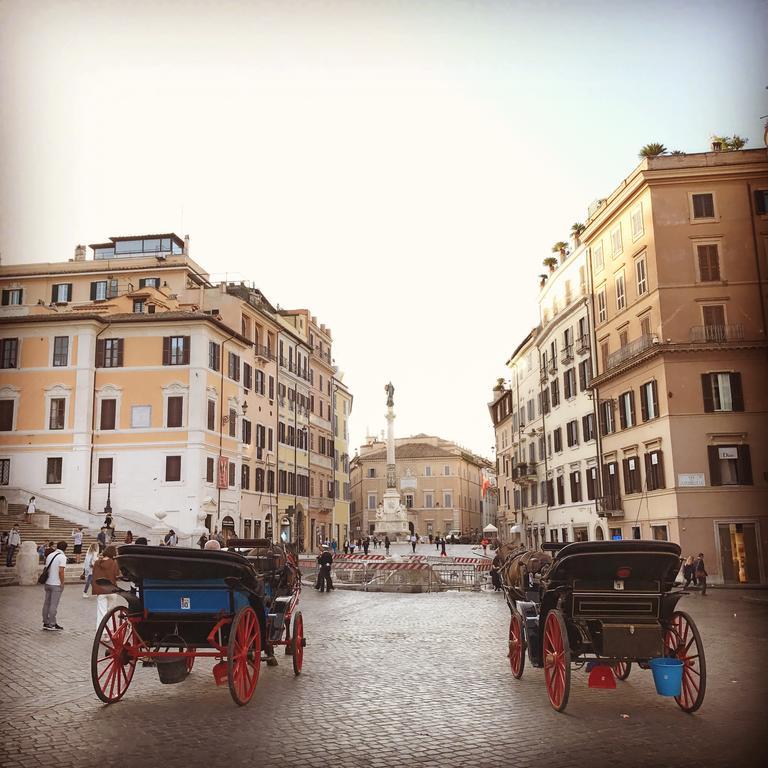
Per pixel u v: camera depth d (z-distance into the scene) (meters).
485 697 11.25
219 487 52.78
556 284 59.16
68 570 33.38
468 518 138.50
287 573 13.94
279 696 11.36
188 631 11.02
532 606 12.01
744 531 39.25
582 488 53.09
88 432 50.31
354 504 142.88
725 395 40.53
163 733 9.23
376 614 24.11
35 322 51.19
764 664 13.93
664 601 10.43
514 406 74.19
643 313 43.97
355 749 8.53
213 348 53.09
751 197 42.28
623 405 46.25
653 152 43.75
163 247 63.88
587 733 9.17
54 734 9.20
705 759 8.08
